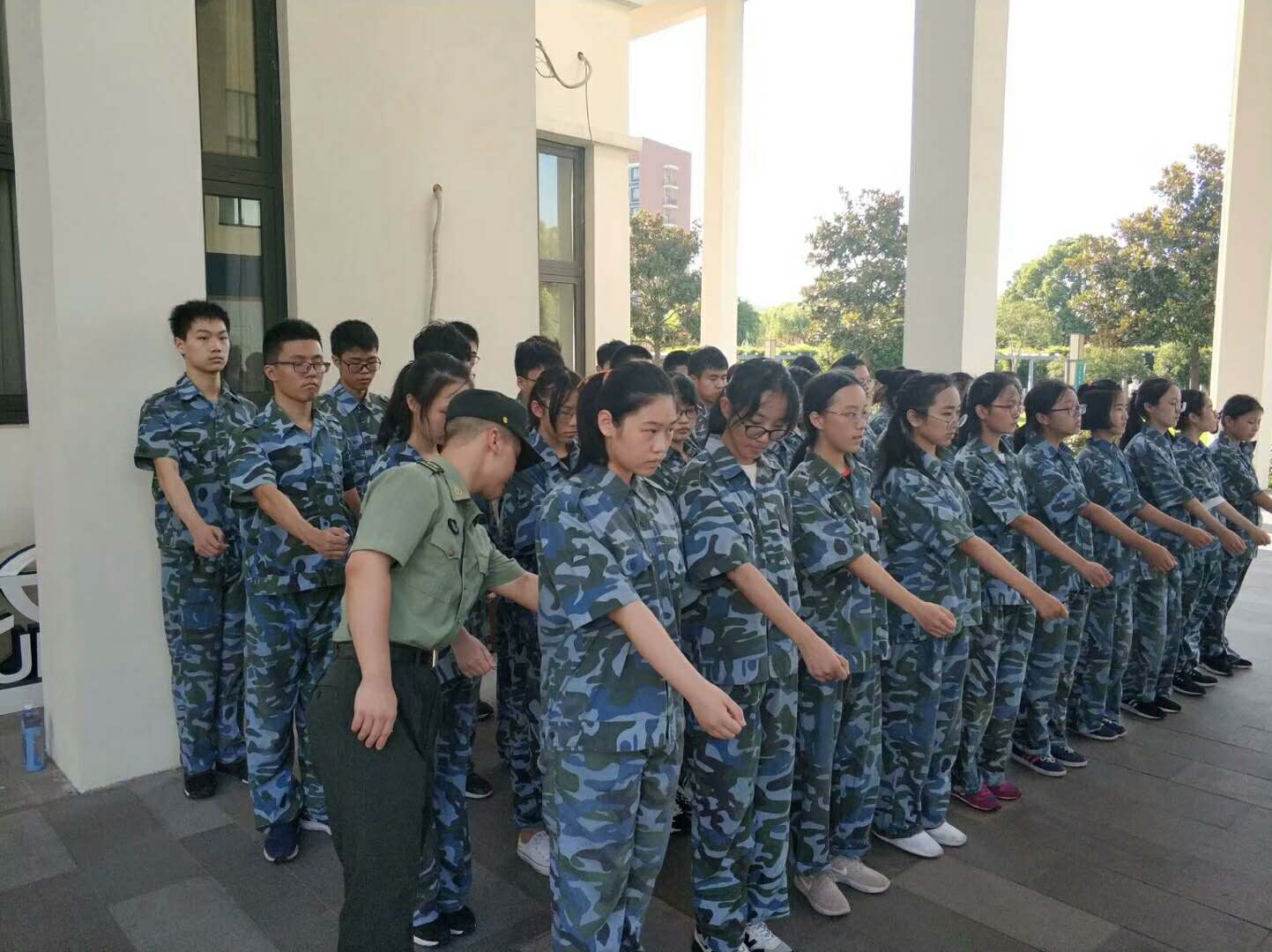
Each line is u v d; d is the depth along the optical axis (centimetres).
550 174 790
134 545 317
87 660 310
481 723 382
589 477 177
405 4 461
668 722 176
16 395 443
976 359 575
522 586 204
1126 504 361
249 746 267
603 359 370
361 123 452
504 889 255
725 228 936
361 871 168
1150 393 407
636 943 187
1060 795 319
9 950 225
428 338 287
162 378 319
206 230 433
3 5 429
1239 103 761
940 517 261
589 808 172
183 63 317
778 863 223
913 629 269
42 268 304
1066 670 342
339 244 450
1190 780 332
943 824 286
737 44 926
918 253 581
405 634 177
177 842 279
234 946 228
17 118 311
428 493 178
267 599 265
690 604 210
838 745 253
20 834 284
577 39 799
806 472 241
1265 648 504
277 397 281
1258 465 794
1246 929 239
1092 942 233
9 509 438
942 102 562
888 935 235
